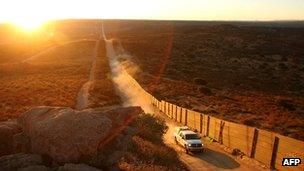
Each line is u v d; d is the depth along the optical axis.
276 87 82.56
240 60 117.62
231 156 27.11
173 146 30.03
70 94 55.22
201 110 46.69
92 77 78.44
